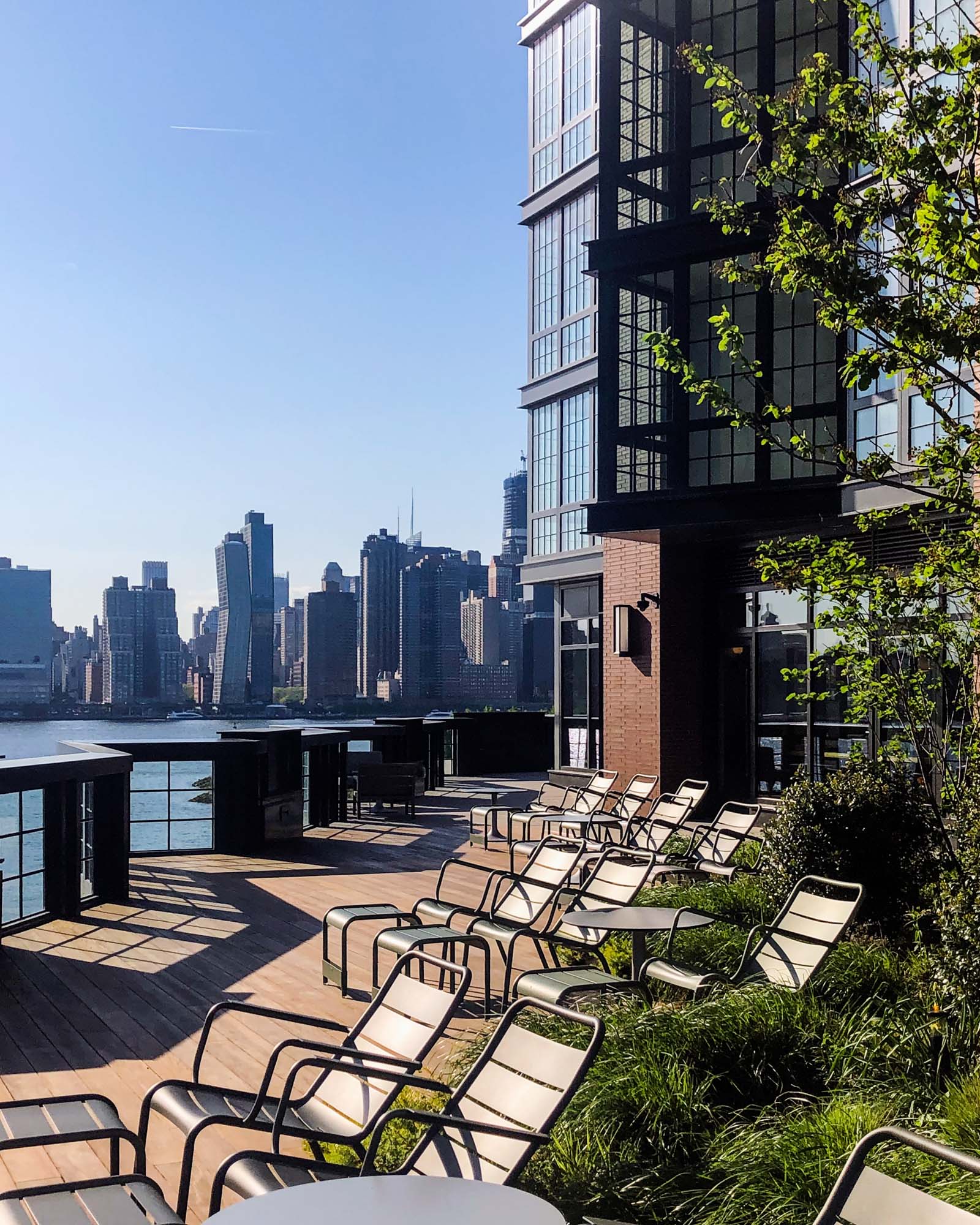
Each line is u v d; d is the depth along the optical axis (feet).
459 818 54.80
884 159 16.65
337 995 23.58
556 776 64.90
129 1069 18.90
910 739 22.11
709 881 29.86
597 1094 13.51
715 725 50.03
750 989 17.90
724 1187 11.66
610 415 43.57
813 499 39.37
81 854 32.50
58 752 39.58
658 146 43.32
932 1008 16.43
